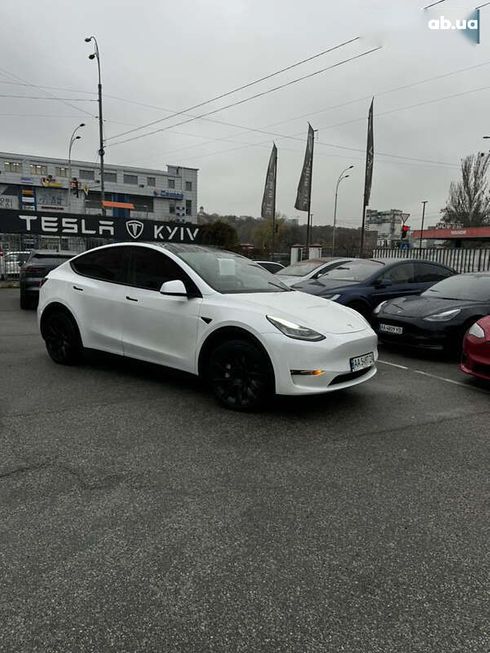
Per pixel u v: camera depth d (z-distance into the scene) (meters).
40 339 7.89
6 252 19.69
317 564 2.32
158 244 5.27
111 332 5.34
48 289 6.00
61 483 3.05
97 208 83.06
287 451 3.59
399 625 1.94
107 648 1.81
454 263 21.84
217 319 4.40
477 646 1.84
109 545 2.43
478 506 2.88
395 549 2.45
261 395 4.21
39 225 19.14
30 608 2.00
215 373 4.47
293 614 2.00
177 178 91.31
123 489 2.99
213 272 4.96
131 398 4.76
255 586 2.16
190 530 2.57
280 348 4.05
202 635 1.88
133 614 1.98
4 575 2.20
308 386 4.05
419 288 9.19
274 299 4.65
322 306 4.80
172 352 4.80
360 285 8.64
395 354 7.45
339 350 4.13
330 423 4.20
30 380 5.37
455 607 2.05
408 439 3.89
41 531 2.54
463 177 54.31
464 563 2.35
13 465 3.29
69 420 4.14
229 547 2.44
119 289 5.27
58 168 81.44
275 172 29.61
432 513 2.79
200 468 3.29
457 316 6.80
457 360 7.04
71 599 2.05
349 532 2.59
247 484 3.08
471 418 4.43
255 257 33.78
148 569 2.26
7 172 77.31
